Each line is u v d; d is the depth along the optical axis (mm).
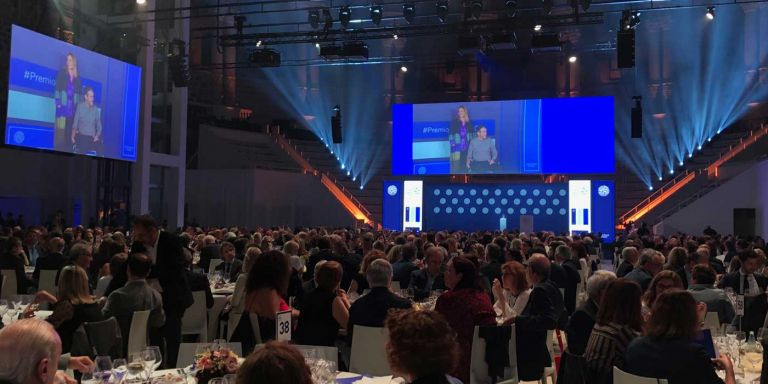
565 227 26719
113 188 24266
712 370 3865
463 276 5746
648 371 3930
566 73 38125
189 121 34125
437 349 2564
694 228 28844
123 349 5891
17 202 23016
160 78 26609
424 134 27719
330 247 11031
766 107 32781
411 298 8758
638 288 4531
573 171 26062
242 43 22469
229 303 8914
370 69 38938
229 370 3607
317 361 3852
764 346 4129
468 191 27797
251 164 33438
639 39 35531
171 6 25016
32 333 2502
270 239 13547
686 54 34812
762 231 26312
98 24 23031
